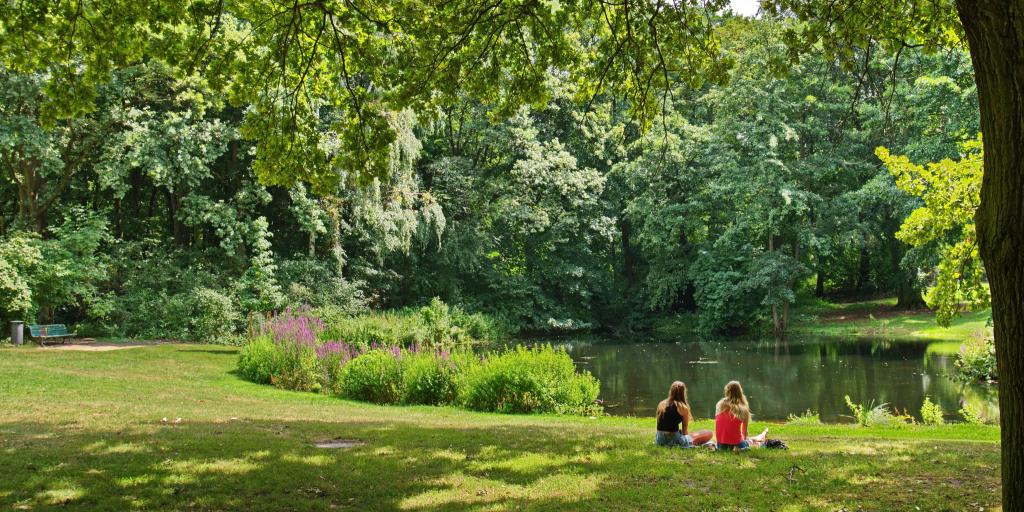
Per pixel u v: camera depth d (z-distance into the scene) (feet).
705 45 32.86
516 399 47.14
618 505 19.44
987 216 12.14
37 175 82.02
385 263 116.78
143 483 20.42
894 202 106.32
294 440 28.25
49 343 69.21
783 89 108.68
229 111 94.27
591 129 120.47
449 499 19.80
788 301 122.83
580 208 128.98
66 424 30.07
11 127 68.85
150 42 29.68
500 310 128.47
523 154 123.44
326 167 32.37
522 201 122.31
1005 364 12.05
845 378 67.31
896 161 48.14
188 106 84.33
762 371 73.97
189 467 22.47
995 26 11.67
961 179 46.42
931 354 83.92
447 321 107.34
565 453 26.91
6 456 23.11
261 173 32.04
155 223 107.86
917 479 22.71
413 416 40.88
